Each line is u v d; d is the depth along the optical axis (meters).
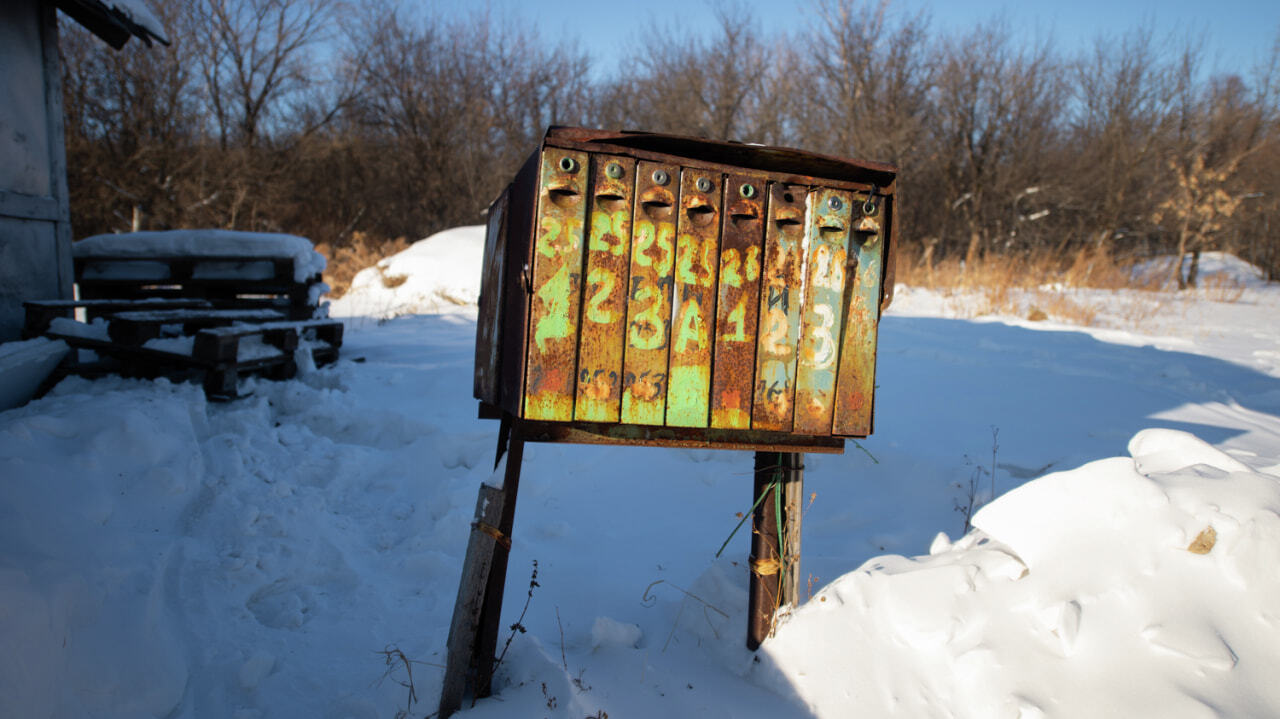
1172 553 2.36
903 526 4.08
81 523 3.23
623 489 4.75
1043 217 26.86
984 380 6.94
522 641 2.92
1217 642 2.17
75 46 21.70
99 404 4.43
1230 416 5.91
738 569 3.29
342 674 2.85
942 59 26.27
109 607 2.69
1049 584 2.44
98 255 8.80
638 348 2.36
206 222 23.78
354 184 29.56
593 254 2.31
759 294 2.45
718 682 2.74
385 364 8.09
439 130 29.58
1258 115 23.09
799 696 2.58
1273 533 2.31
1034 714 2.18
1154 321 12.62
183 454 4.27
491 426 5.39
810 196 2.47
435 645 2.96
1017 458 4.72
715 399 2.43
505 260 2.64
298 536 3.89
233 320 6.60
